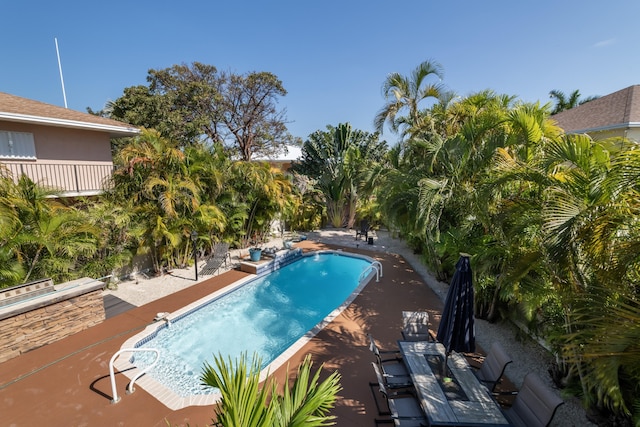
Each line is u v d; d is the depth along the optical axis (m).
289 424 2.43
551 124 7.20
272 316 9.00
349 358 6.13
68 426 4.44
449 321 4.75
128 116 21.58
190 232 11.27
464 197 7.48
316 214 20.98
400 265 12.98
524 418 4.01
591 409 4.45
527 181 4.84
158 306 8.59
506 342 6.73
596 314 3.23
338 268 13.52
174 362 6.52
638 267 3.32
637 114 12.70
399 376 5.06
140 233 9.91
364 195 16.81
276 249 13.35
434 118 11.91
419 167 9.66
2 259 7.00
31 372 5.67
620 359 2.61
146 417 4.60
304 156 25.02
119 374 5.66
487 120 7.58
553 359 5.93
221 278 11.07
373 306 8.77
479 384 4.47
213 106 27.42
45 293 6.87
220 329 8.10
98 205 9.62
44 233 7.75
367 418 4.56
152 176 10.47
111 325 7.50
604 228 3.29
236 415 2.23
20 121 10.34
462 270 4.83
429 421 3.76
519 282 5.13
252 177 13.98
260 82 29.17
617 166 3.53
